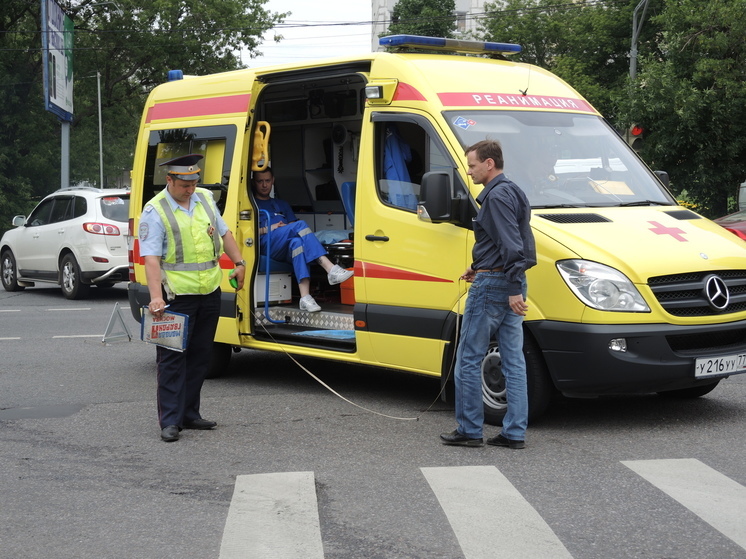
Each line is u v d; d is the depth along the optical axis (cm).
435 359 726
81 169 4725
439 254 718
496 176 614
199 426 711
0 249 1930
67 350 1123
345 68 815
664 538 461
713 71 2689
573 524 482
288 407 786
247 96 891
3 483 576
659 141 2761
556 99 811
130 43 4488
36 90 4338
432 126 738
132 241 1006
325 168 1043
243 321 893
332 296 958
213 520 500
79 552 457
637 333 645
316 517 498
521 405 631
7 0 4119
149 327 674
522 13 4353
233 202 889
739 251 701
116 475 589
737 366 682
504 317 625
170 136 969
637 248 667
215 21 4559
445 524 484
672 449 627
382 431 693
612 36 4134
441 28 5116
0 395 852
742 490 536
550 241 666
